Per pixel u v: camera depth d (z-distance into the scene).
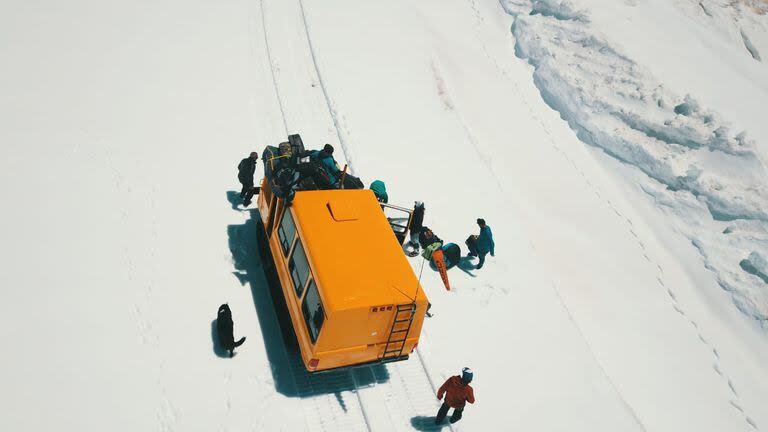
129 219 12.19
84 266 10.93
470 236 13.91
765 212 18.05
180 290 11.02
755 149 19.20
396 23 23.05
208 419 9.10
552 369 12.12
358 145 16.47
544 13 25.50
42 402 8.72
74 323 9.91
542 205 17.86
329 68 19.31
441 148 17.81
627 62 22.50
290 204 10.26
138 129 14.81
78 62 16.55
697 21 26.69
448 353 11.47
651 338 14.98
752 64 25.34
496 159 18.52
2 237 11.01
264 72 18.42
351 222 9.98
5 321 9.64
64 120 14.36
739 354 15.52
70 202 12.16
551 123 21.66
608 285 16.16
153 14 19.67
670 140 20.33
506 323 12.77
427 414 10.18
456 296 12.88
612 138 20.69
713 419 13.34
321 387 10.07
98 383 9.16
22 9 18.08
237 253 12.20
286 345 10.48
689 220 18.69
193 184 13.62
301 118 16.94
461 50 23.20
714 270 17.36
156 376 9.50
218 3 21.11
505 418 10.65
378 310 8.89
